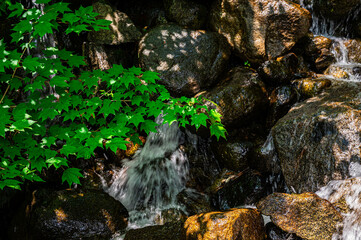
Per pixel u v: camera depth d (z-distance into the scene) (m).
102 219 4.31
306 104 4.64
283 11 5.25
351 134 3.72
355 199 3.49
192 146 5.39
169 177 5.30
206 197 4.91
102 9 5.42
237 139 5.04
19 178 4.67
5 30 4.76
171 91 5.16
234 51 5.68
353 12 5.95
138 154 5.39
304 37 5.70
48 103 2.89
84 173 5.13
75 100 2.95
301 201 3.50
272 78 5.09
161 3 6.14
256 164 4.72
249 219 3.50
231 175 4.89
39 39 4.91
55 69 2.95
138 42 5.61
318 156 3.90
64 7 2.84
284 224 3.49
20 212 4.52
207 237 3.32
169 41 5.32
